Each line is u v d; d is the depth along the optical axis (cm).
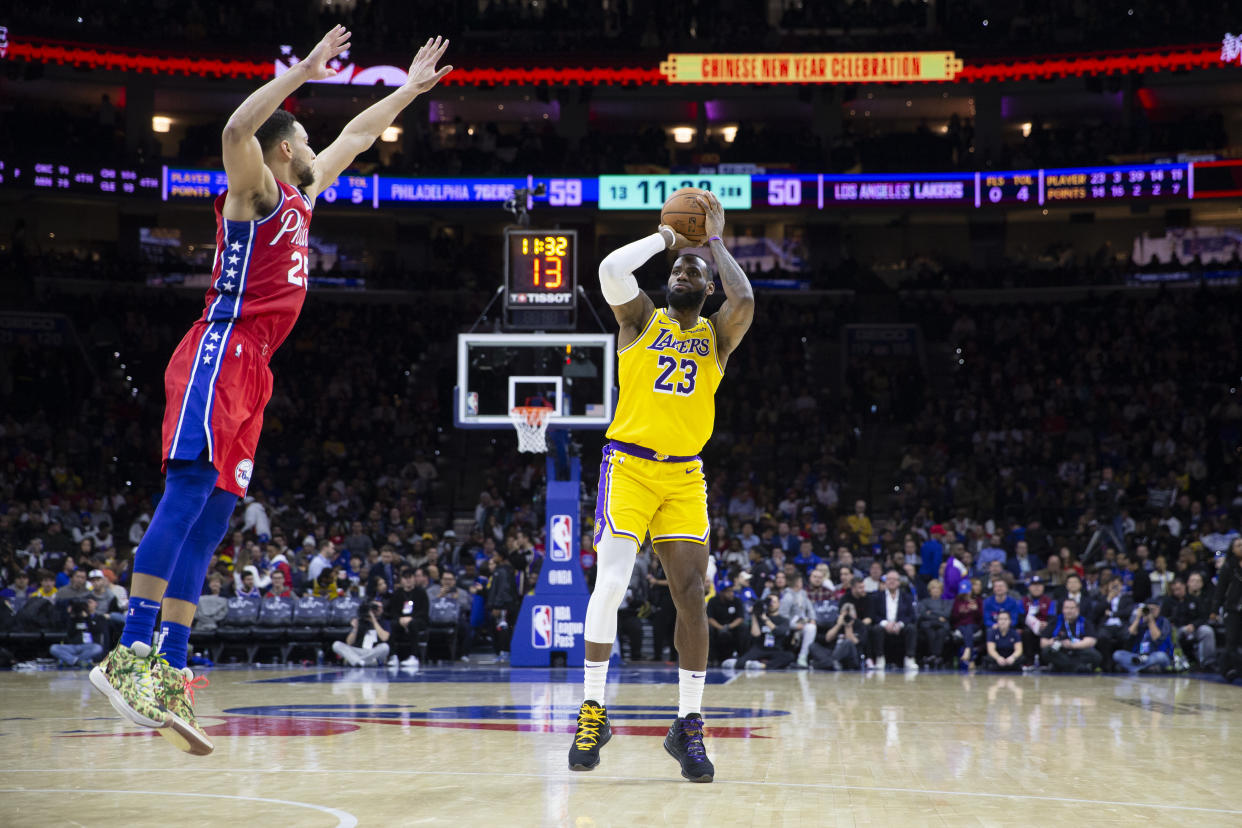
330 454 2408
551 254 1445
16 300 2602
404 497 2195
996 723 778
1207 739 680
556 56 2755
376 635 1523
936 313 2848
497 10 2959
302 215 408
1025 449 2330
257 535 1855
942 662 1570
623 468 497
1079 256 3022
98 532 1864
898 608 1534
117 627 1516
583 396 1441
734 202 2706
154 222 2944
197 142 2952
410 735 670
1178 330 2630
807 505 2094
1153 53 2591
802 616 1551
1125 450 2308
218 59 2691
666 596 1636
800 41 2698
